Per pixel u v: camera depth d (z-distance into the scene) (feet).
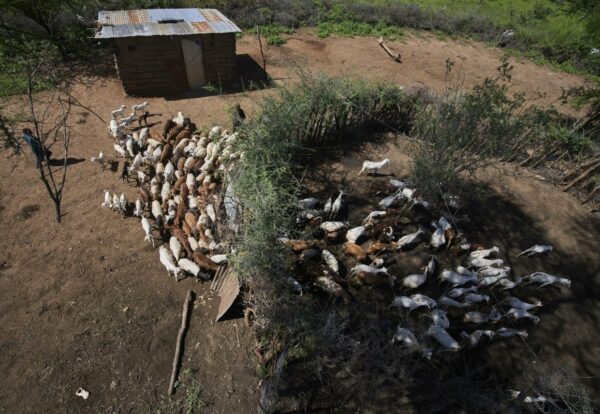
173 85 53.42
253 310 25.76
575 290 31.63
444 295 28.89
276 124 34.14
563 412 21.13
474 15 87.30
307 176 39.96
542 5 95.86
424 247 33.55
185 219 32.35
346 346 24.04
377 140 45.80
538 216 38.17
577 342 27.99
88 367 24.44
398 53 71.67
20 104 47.70
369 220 33.99
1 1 45.29
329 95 39.68
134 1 66.95
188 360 25.17
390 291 29.66
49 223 33.63
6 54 53.01
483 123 35.99
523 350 26.96
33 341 25.44
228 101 51.80
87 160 40.83
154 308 27.96
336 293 27.63
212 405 23.16
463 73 67.36
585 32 59.93
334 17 80.43
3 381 23.48
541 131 41.86
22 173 38.63
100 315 27.20
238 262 23.99
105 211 35.22
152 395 23.49
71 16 60.39
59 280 29.17
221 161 35.94
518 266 33.09
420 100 44.91
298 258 29.32
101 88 53.52
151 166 39.65
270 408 22.15
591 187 40.22
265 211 25.22
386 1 90.48
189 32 49.57
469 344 25.84
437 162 34.30
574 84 67.97
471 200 39.14
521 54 78.79
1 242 31.65
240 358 25.38
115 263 30.76
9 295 27.94
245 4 75.77
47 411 22.44
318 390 23.34
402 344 25.13
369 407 22.98
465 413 23.06
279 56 65.41
